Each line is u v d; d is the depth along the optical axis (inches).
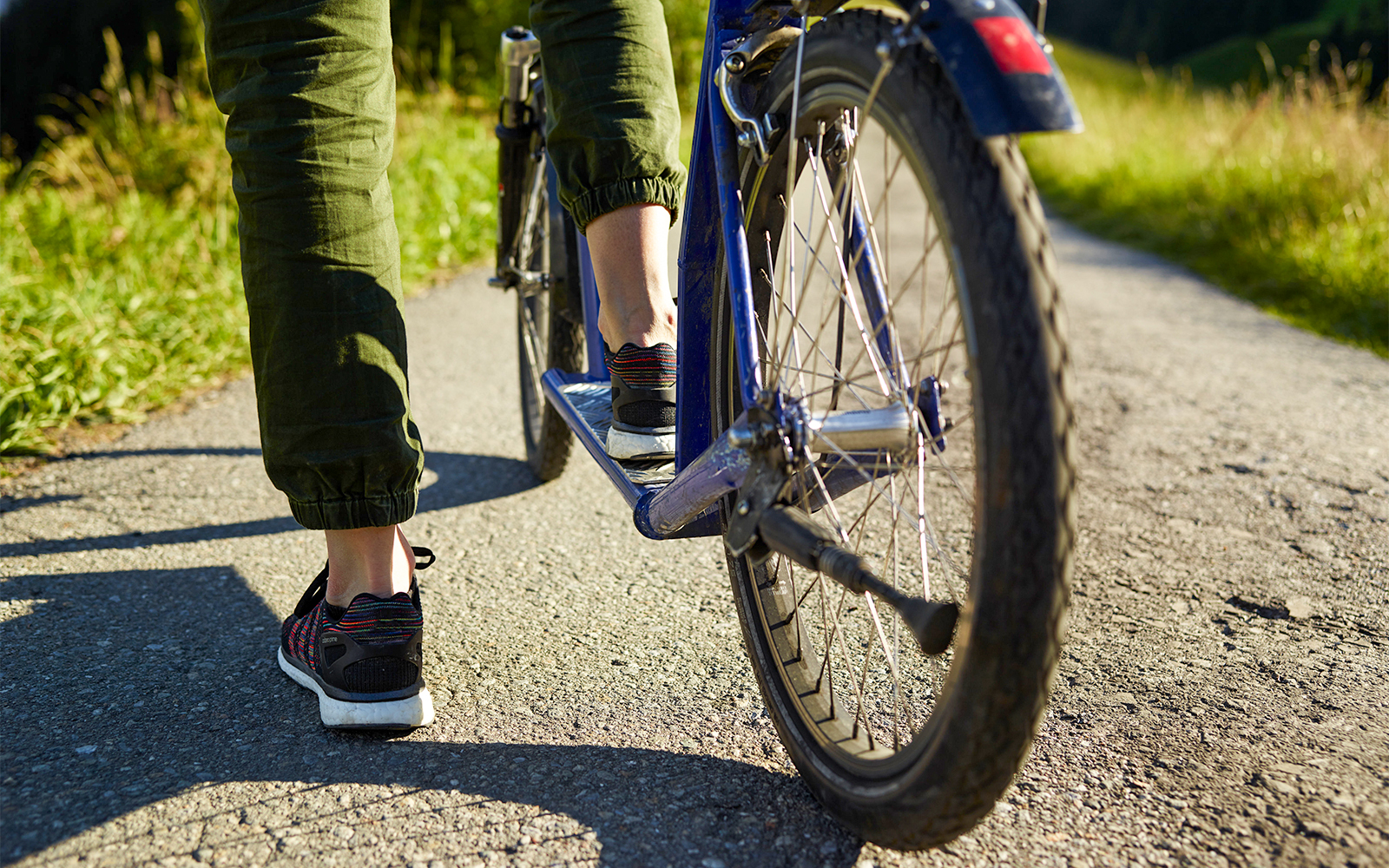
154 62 255.1
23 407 106.5
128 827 46.5
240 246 50.8
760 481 44.1
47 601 70.4
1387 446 104.7
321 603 57.2
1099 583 73.9
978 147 34.7
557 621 68.2
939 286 176.1
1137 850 45.5
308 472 51.2
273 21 48.4
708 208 52.6
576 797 49.3
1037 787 50.1
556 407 73.6
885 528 83.8
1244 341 155.0
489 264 214.2
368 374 50.7
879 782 42.0
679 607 70.5
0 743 53.2
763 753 53.3
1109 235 295.3
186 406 119.6
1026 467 32.9
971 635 34.9
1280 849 45.4
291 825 46.8
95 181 215.5
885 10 40.2
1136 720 56.1
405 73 349.7
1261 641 65.2
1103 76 788.6
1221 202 266.2
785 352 44.7
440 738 54.4
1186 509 88.1
